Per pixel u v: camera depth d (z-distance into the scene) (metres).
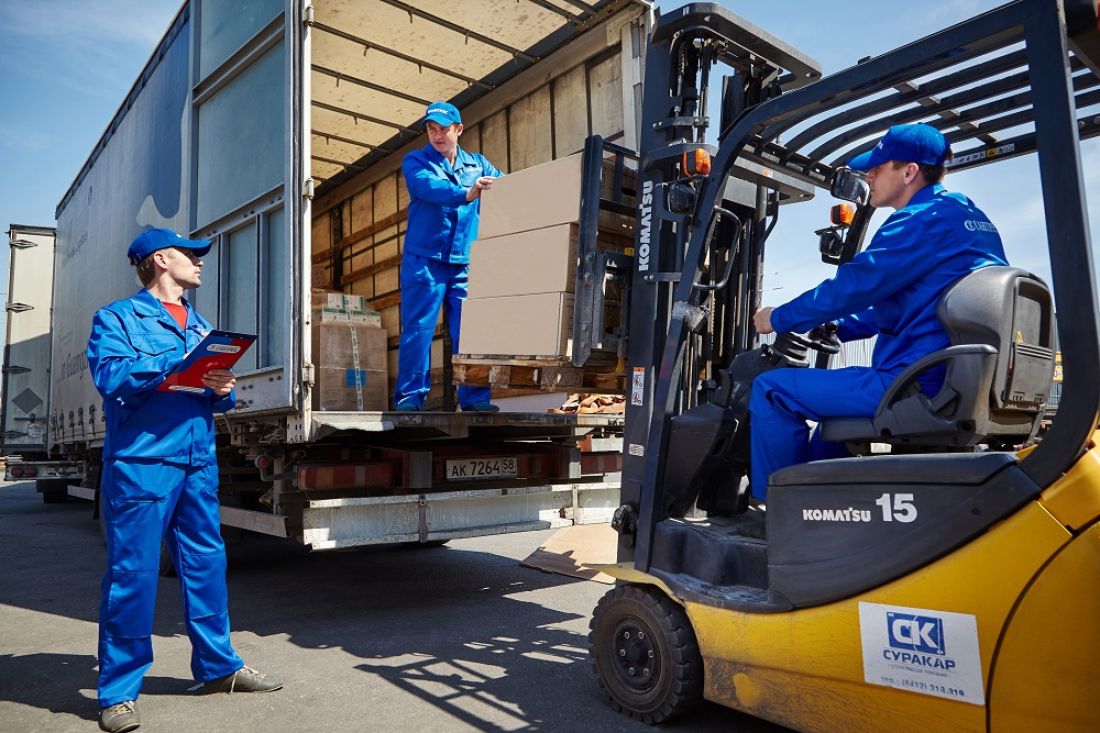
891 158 2.69
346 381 6.26
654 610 2.90
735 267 3.56
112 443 3.03
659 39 3.25
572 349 3.62
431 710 3.10
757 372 3.01
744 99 3.26
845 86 2.53
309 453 4.77
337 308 6.29
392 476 4.69
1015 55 2.43
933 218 2.45
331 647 4.00
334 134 7.84
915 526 2.20
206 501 3.25
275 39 4.62
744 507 3.38
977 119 3.00
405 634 4.22
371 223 8.55
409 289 5.10
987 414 2.25
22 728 2.98
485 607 4.83
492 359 3.98
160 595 5.27
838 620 2.35
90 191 8.87
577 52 6.03
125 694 2.97
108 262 7.82
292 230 4.35
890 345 2.55
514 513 5.04
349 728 2.93
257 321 4.67
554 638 4.13
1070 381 1.97
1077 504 1.94
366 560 6.48
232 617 4.64
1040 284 2.41
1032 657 1.97
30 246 12.70
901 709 2.22
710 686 2.74
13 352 12.54
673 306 3.14
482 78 6.83
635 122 5.40
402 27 6.06
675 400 3.13
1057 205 1.99
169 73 6.21
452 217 5.18
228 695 3.29
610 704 3.12
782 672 2.50
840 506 2.38
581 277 3.59
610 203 3.74
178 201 5.83
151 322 3.12
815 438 2.80
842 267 2.58
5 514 10.89
